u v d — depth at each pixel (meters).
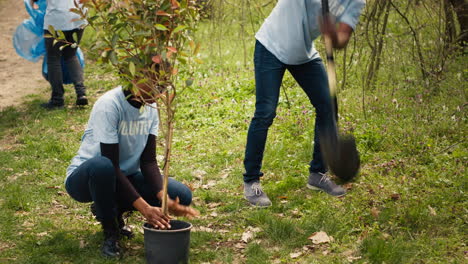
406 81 6.73
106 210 3.43
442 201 4.11
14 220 4.16
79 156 3.57
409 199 4.17
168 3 3.02
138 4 3.00
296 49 4.13
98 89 8.77
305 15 4.06
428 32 7.01
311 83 4.31
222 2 7.63
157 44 3.00
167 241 3.14
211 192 4.68
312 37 4.16
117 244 3.56
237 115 6.74
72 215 4.29
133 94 3.20
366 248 3.53
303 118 6.33
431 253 3.44
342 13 3.50
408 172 4.71
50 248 3.65
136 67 3.08
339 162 2.91
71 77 7.58
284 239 3.78
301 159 5.33
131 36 3.06
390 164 4.84
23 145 6.16
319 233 3.76
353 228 3.84
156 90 3.13
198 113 6.95
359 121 5.96
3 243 3.78
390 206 4.09
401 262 3.36
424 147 5.11
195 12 3.18
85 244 3.72
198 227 4.04
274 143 5.69
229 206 4.33
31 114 7.31
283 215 4.20
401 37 7.17
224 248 3.70
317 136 4.45
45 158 5.73
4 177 5.14
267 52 4.21
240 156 5.54
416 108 5.87
